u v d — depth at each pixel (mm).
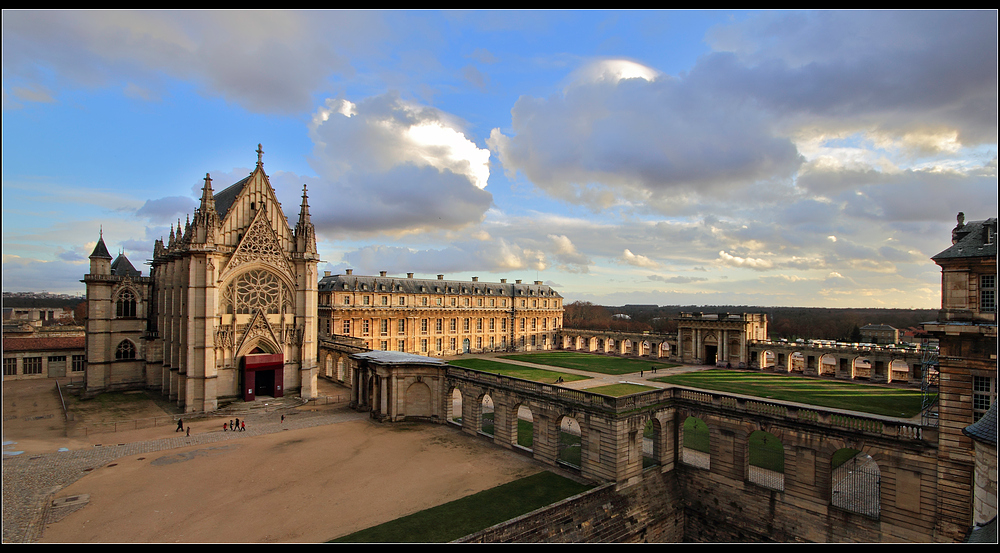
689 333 104062
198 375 61125
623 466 39250
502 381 49094
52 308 150625
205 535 30828
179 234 70750
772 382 74500
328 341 90562
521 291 142125
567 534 33719
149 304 78625
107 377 74000
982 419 25672
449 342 125625
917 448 31250
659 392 42812
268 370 68312
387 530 31828
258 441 49750
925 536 30734
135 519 32781
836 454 47156
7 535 30172
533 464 44156
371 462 43938
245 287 65875
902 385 73062
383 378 58594
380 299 114812
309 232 70875
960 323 29531
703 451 48719
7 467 41500
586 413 41000
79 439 50125
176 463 43062
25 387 78312
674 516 41469
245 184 66875
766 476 41500
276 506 35062
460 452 46969
